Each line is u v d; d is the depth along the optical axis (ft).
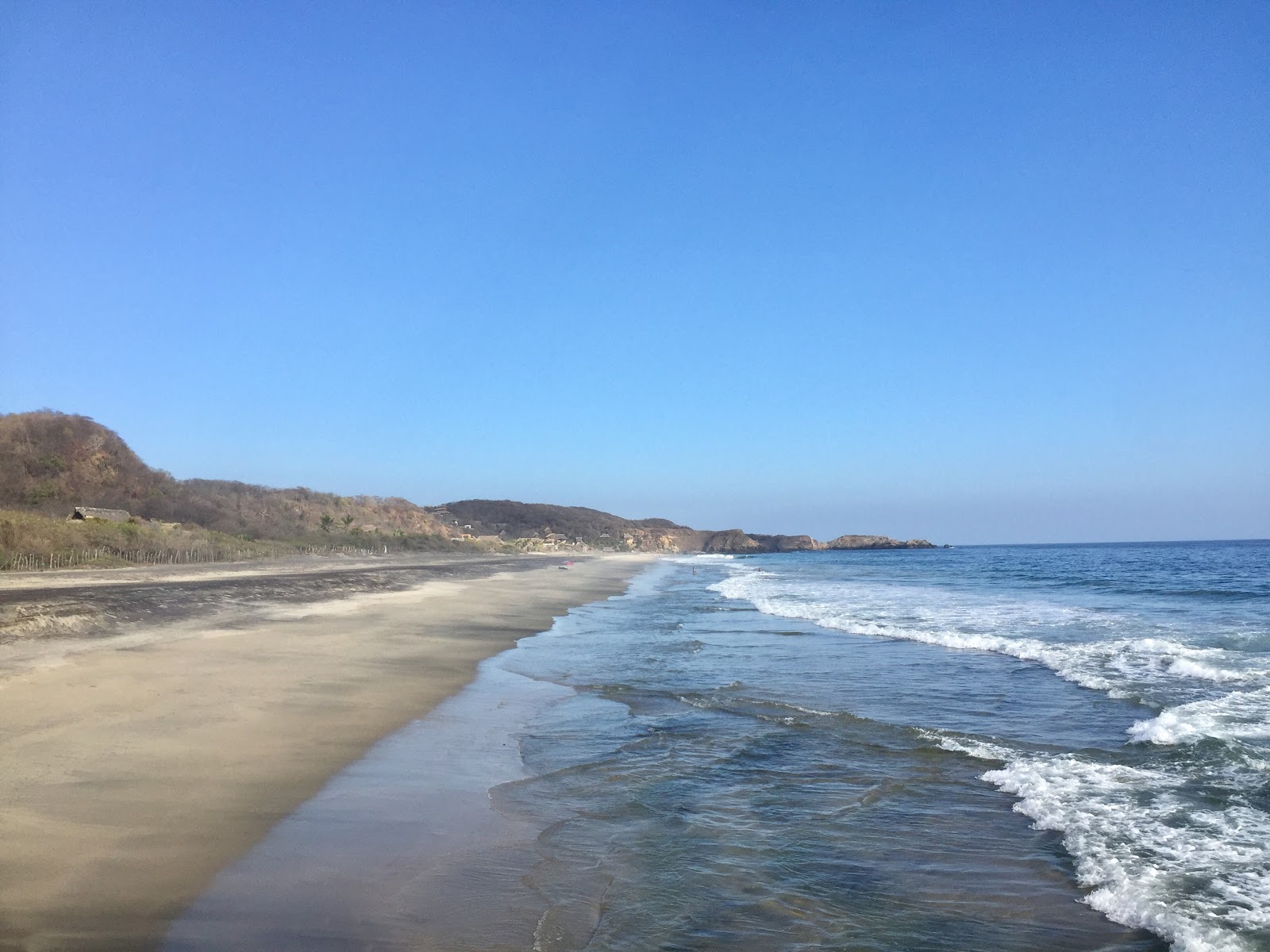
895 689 43.45
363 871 18.60
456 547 349.00
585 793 25.46
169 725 29.63
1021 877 19.33
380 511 370.73
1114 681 44.55
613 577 206.49
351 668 45.47
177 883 17.24
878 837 21.83
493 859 19.79
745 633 71.00
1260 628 70.38
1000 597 118.52
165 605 64.13
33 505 193.98
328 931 15.55
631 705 39.09
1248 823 22.36
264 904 16.56
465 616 80.74
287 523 265.95
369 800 23.61
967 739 31.91
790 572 245.86
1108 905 17.72
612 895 17.97
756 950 15.62
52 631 47.62
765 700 40.37
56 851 18.25
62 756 25.12
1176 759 28.73
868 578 191.11
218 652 46.75
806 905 17.67
